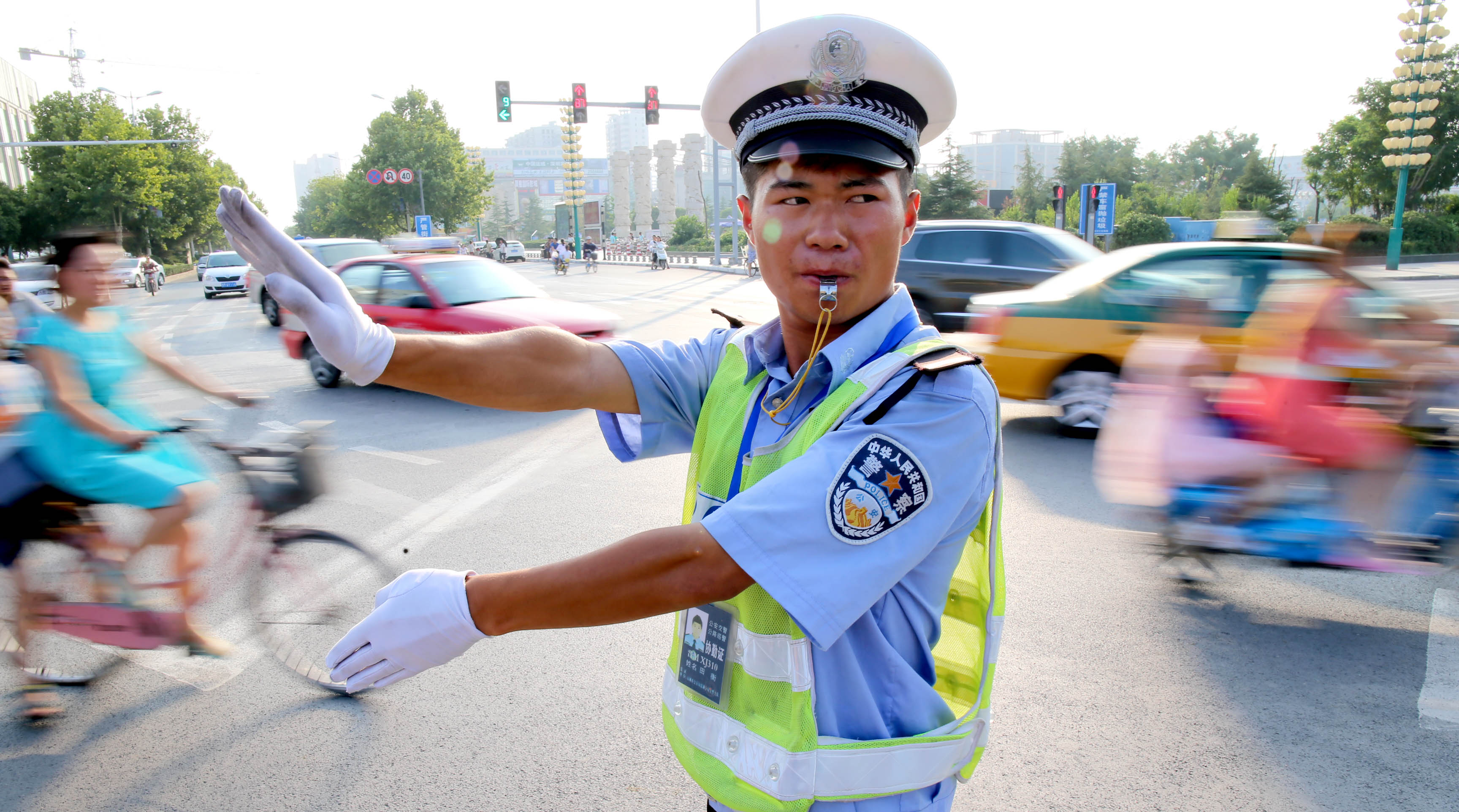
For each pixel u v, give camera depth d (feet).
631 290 77.71
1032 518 15.84
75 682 10.61
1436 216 91.71
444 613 2.77
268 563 10.87
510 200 499.10
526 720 9.78
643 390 4.07
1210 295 19.77
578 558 2.72
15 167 181.47
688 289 78.95
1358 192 102.94
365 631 2.87
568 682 10.53
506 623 2.76
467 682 10.57
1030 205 162.09
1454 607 12.05
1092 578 13.17
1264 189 120.88
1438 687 10.03
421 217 168.25
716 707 3.34
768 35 3.14
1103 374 21.38
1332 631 11.45
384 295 29.01
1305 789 8.32
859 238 3.09
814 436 3.02
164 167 158.30
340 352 3.06
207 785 8.74
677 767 8.92
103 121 144.25
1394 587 12.73
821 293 3.09
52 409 9.66
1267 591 12.63
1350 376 11.53
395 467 20.08
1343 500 11.92
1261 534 12.24
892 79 3.13
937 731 3.21
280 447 10.80
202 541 10.69
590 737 9.44
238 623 12.03
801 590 2.64
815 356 3.21
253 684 10.61
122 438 9.98
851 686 3.10
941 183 134.00
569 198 193.77
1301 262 12.35
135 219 152.66
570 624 2.74
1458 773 8.49
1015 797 8.32
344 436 23.26
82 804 8.48
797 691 3.04
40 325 9.70
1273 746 9.01
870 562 2.72
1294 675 10.38
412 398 28.40
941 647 3.63
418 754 9.19
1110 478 13.35
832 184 3.07
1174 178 202.49
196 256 219.00
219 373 34.14
